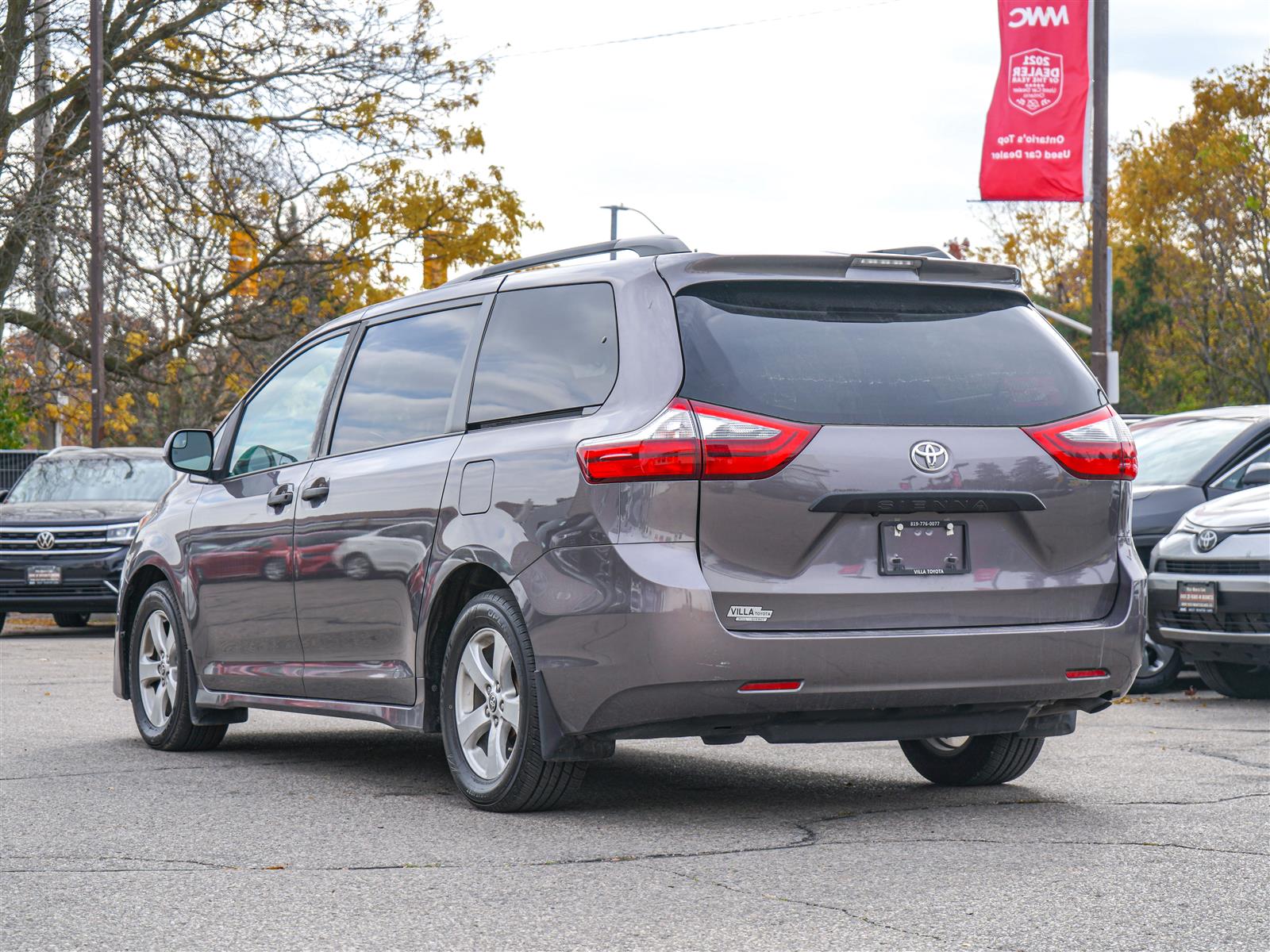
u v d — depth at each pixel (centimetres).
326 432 710
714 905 438
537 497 564
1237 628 993
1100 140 2236
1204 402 5059
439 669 627
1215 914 424
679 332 545
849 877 471
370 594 652
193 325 2925
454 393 635
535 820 575
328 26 2867
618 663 531
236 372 3188
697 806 605
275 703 719
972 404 562
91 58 2550
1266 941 396
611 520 537
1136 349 5216
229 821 579
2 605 1672
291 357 767
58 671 1247
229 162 2788
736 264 558
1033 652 557
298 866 495
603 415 552
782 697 530
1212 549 1008
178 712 780
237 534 743
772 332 550
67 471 1812
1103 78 2228
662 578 524
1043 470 565
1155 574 1050
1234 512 1014
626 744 802
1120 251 5400
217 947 397
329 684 682
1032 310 596
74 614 1920
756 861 498
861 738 560
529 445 577
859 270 571
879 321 566
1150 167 5028
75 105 2839
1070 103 2098
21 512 1695
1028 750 642
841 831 548
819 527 536
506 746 593
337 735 862
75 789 657
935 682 545
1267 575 972
